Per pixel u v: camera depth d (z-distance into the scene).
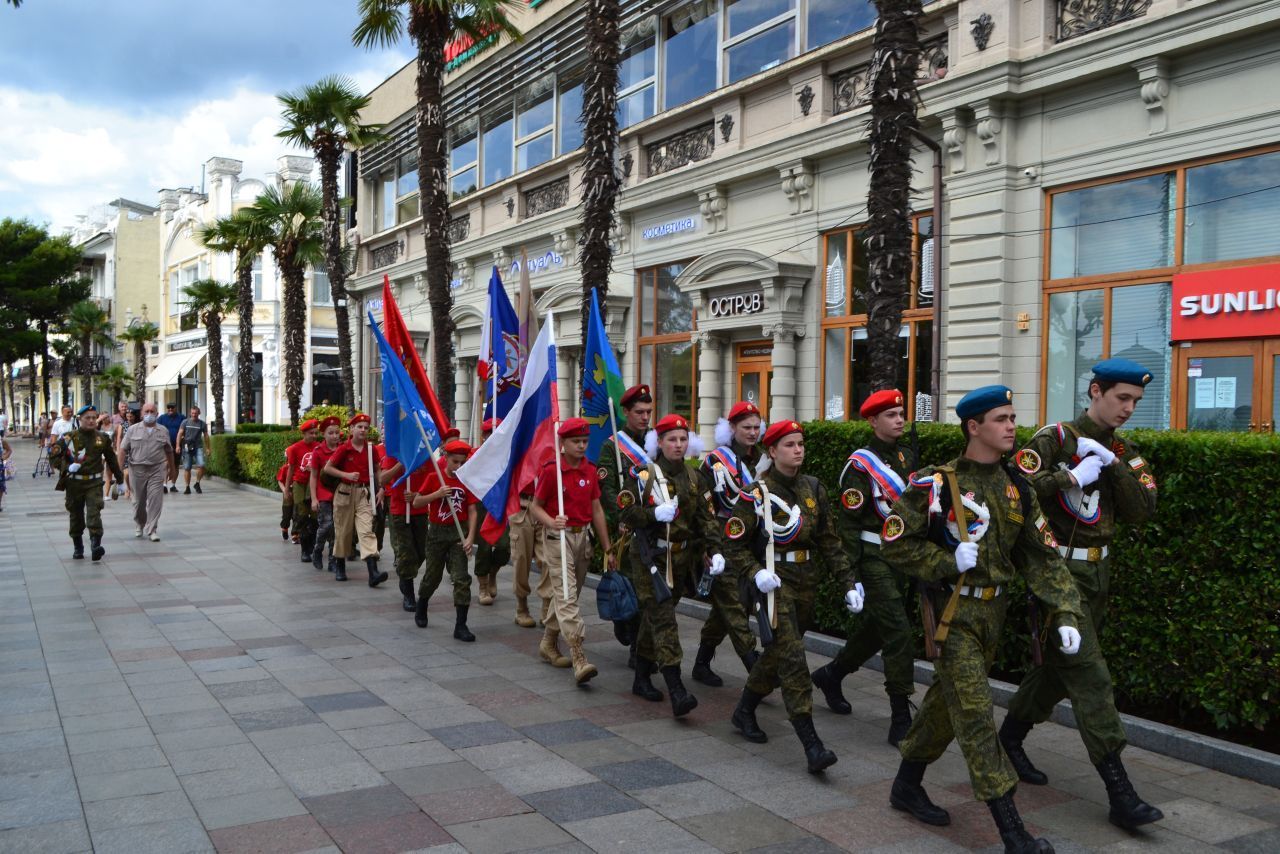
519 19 22.44
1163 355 11.17
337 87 22.89
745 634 5.63
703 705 6.30
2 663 7.26
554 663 7.29
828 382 15.02
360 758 5.22
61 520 17.80
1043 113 12.10
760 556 5.57
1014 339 12.41
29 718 5.89
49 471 31.80
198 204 50.69
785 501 5.52
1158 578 5.55
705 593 5.60
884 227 8.89
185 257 52.84
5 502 22.02
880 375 8.88
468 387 25.95
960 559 3.99
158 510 14.52
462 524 8.62
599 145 12.54
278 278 44.47
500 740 5.55
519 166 23.30
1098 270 11.76
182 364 50.12
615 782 4.89
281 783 4.85
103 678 6.84
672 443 6.23
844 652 6.05
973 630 4.17
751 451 6.12
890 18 8.89
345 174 32.53
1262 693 5.12
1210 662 5.34
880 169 8.94
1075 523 4.80
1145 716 5.79
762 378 16.41
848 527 5.73
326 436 11.79
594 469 7.16
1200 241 10.82
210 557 12.94
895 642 5.55
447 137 26.80
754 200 16.20
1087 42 11.32
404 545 9.26
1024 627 6.43
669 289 18.39
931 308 13.41
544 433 7.04
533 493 7.59
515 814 4.48
